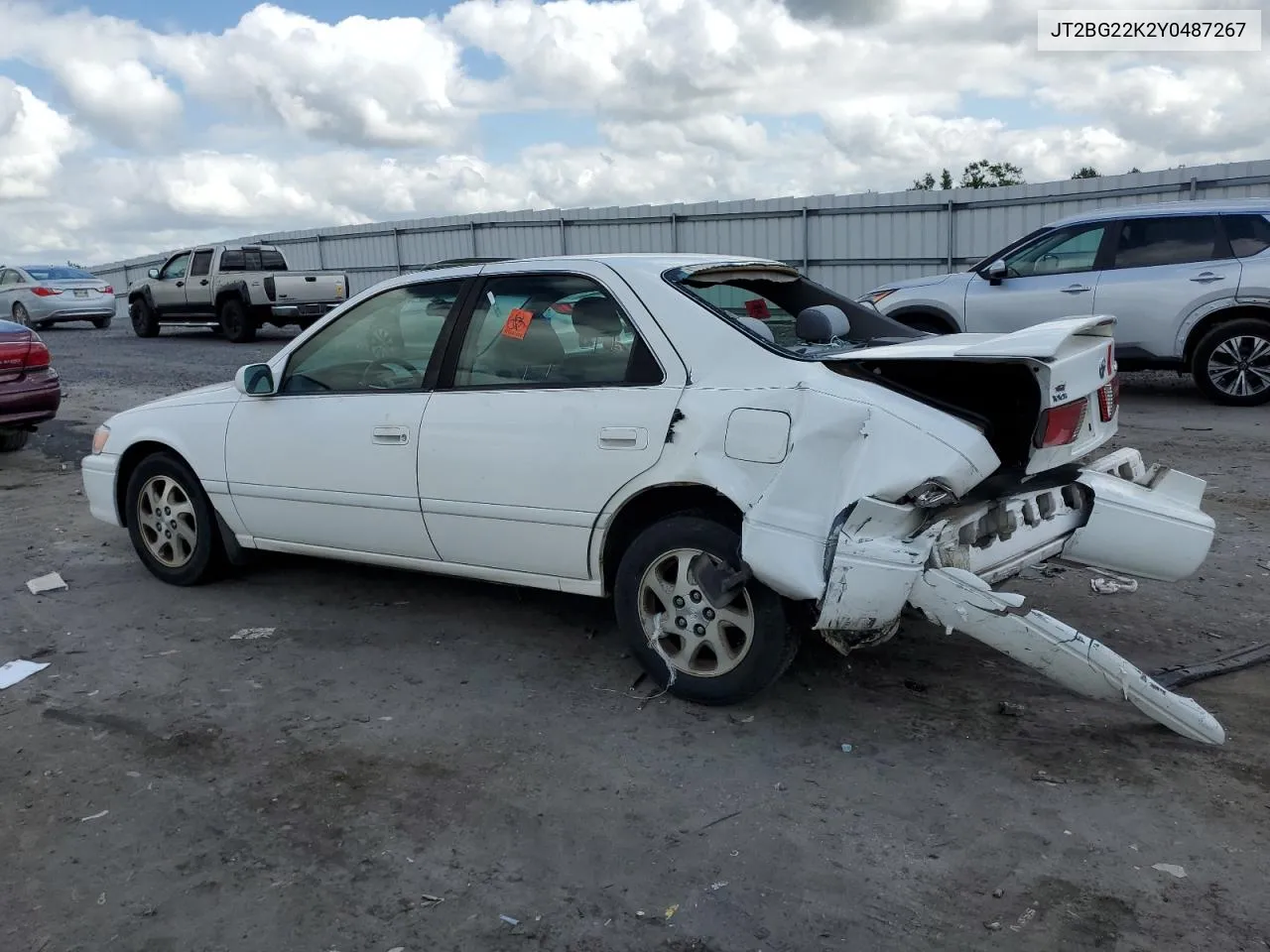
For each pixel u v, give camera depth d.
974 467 3.36
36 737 3.90
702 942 2.70
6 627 5.09
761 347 3.79
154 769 3.65
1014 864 2.99
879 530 3.46
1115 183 17.14
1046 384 3.50
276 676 4.43
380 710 4.09
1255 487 7.29
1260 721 3.83
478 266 4.58
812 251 21.09
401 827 3.26
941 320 11.41
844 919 2.78
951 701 4.06
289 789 3.49
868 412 3.45
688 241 23.16
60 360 19.11
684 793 3.42
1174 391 11.88
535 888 2.94
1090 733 3.78
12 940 2.75
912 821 3.23
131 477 5.73
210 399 5.40
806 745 3.73
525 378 4.30
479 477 4.32
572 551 4.18
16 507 7.71
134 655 4.69
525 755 3.70
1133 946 2.64
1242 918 2.74
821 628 3.56
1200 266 10.15
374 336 4.80
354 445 4.72
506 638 4.82
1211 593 5.21
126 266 41.91
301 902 2.89
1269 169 15.64
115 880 3.00
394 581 5.67
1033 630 3.42
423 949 2.69
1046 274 10.91
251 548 5.41
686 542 3.88
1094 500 4.14
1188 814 3.22
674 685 4.03
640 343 4.00
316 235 32.41
